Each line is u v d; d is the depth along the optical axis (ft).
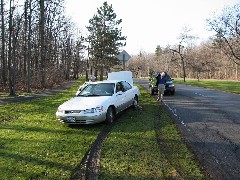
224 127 28.78
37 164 18.51
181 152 20.52
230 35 94.58
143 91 77.51
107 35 161.99
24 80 99.60
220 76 248.73
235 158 19.10
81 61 218.38
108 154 20.38
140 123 31.14
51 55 132.57
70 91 83.46
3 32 90.53
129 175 16.56
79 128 29.43
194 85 109.09
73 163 18.65
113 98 32.96
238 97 59.06
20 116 37.68
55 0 110.42
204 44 255.29
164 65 286.25
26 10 75.72
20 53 114.83
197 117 34.73
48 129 28.99
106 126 30.32
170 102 50.70
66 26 153.58
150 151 20.86
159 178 16.06
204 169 17.26
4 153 20.88
